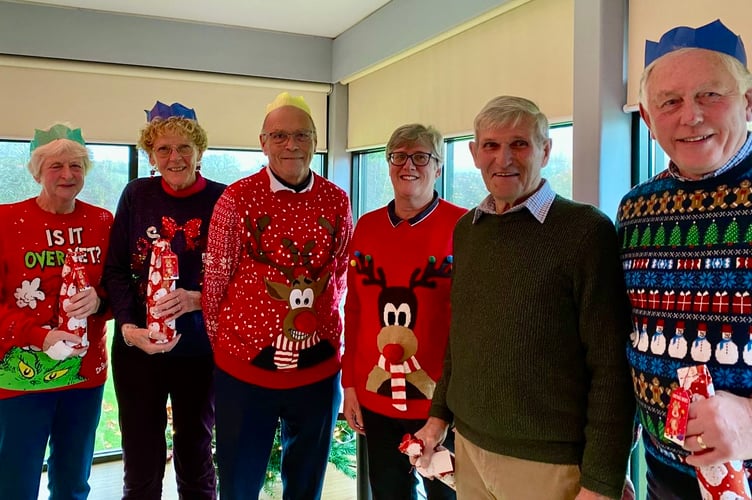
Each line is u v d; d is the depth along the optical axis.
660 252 1.04
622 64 1.94
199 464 2.12
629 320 1.16
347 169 4.10
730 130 0.97
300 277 1.78
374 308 1.72
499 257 1.28
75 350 1.79
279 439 2.89
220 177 3.90
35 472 1.87
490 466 1.29
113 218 2.04
